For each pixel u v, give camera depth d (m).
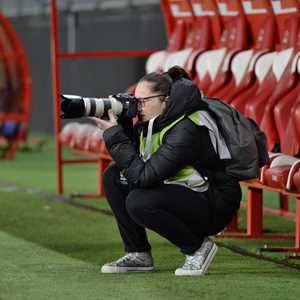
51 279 15.69
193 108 14.89
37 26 48.78
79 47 45.59
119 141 15.02
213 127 14.89
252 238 20.09
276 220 22.59
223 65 23.00
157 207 15.01
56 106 27.08
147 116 15.14
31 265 16.97
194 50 24.61
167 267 16.66
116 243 19.36
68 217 22.97
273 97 20.55
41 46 48.53
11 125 39.69
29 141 44.81
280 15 22.33
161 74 15.19
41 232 20.78
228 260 17.38
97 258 17.70
